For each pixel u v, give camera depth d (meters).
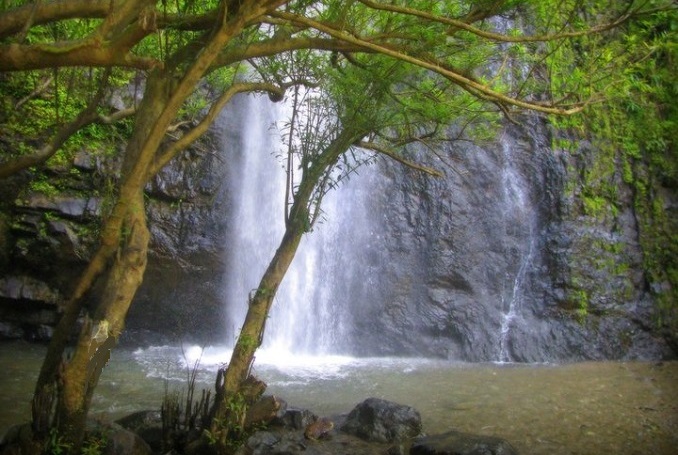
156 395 7.57
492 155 12.30
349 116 5.96
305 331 11.64
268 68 6.30
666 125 12.53
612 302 11.88
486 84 5.84
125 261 4.50
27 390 7.48
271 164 12.04
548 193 12.32
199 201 11.38
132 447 4.91
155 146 4.29
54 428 4.36
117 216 4.38
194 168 11.37
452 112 6.63
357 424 6.20
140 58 3.66
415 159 12.09
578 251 12.01
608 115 12.89
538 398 8.19
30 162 5.14
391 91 6.55
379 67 5.88
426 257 11.91
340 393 8.30
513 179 12.36
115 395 7.54
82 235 10.18
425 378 9.39
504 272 12.00
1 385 7.65
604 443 6.40
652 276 12.23
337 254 11.88
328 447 5.67
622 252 12.25
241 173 11.77
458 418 7.15
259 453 5.28
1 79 9.85
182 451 5.36
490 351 11.40
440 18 4.73
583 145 12.59
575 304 11.75
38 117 10.01
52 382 4.54
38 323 10.14
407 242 11.94
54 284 10.21
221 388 5.42
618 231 12.38
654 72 11.15
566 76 7.01
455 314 11.65
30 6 3.74
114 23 3.53
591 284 11.88
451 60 6.41
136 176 4.33
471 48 6.13
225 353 10.58
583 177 12.41
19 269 10.05
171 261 11.05
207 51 4.18
